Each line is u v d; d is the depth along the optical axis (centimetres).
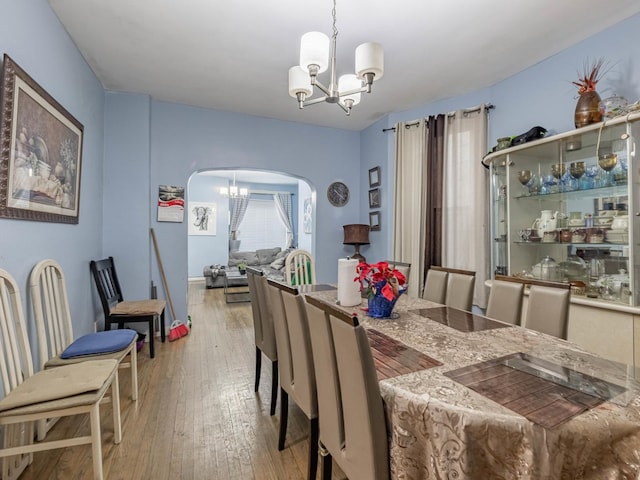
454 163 351
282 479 152
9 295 158
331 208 466
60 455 166
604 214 222
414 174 383
